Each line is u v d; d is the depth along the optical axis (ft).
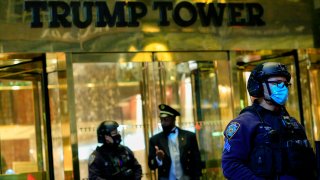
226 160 17.15
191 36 32.30
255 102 17.62
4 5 29.37
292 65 34.71
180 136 33.04
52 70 30.55
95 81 34.06
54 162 30.94
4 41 29.35
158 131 32.89
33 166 34.71
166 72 32.78
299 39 34.24
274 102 17.16
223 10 32.91
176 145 32.83
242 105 33.47
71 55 30.37
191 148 33.12
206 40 32.58
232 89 33.04
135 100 34.81
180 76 33.12
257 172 16.83
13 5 29.50
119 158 29.81
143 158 32.32
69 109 30.25
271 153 16.81
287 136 17.02
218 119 33.35
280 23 33.91
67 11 30.25
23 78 32.14
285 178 16.81
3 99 34.81
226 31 32.91
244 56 33.40
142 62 32.01
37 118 32.65
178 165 32.71
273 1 33.86
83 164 30.60
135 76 34.30
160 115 32.83
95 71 33.88
